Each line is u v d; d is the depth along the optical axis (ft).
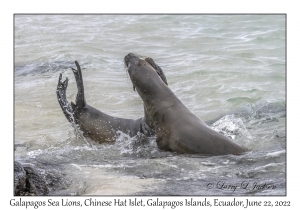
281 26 206.90
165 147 93.61
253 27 209.15
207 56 170.50
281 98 129.08
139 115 120.57
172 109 93.45
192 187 76.43
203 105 126.41
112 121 101.71
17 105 130.00
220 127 107.96
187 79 147.02
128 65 97.25
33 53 183.11
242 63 161.27
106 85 144.15
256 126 109.19
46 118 119.65
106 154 93.61
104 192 74.33
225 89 137.28
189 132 90.89
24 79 154.92
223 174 81.56
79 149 96.68
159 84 94.73
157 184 77.56
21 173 75.77
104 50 184.44
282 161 85.87
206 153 89.40
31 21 241.14
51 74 158.30
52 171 82.79
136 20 232.53
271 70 152.97
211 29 209.87
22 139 104.68
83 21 237.25
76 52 181.16
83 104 102.99
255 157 87.45
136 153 93.76
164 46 187.21
